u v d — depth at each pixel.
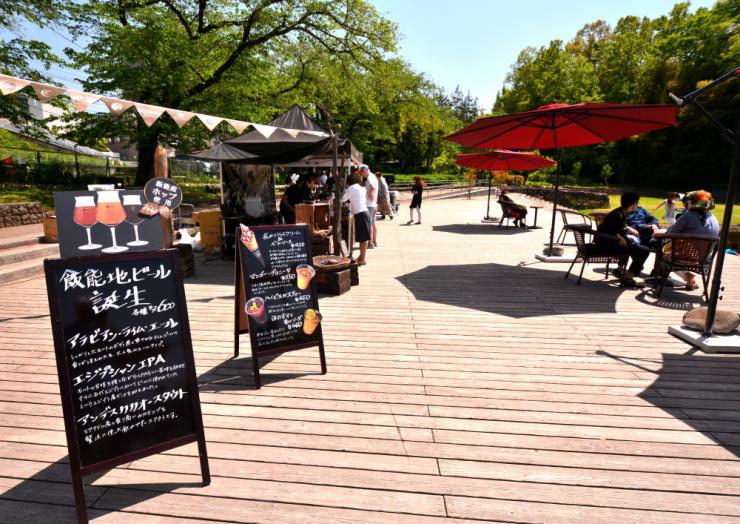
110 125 13.68
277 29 15.66
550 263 7.44
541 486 2.02
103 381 1.90
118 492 1.98
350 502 1.91
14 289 5.70
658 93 45.34
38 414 2.65
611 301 5.15
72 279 1.85
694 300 5.21
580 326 4.27
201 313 4.64
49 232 7.47
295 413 2.65
